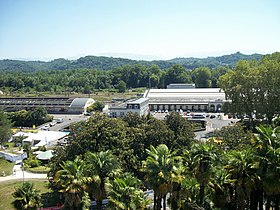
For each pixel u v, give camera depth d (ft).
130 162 198.49
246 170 125.29
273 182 120.57
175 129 232.73
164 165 128.98
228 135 227.20
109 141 203.51
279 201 135.74
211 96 587.68
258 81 354.54
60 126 463.83
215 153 136.67
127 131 221.25
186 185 139.03
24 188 183.93
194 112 555.69
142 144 212.23
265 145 125.90
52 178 209.56
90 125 215.31
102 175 136.67
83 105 580.71
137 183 133.69
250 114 375.04
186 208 136.36
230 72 392.88
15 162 297.12
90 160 140.05
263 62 404.36
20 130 432.66
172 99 584.81
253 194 135.33
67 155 196.34
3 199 195.21
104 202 179.63
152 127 225.97
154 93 616.39
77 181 128.26
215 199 140.97
